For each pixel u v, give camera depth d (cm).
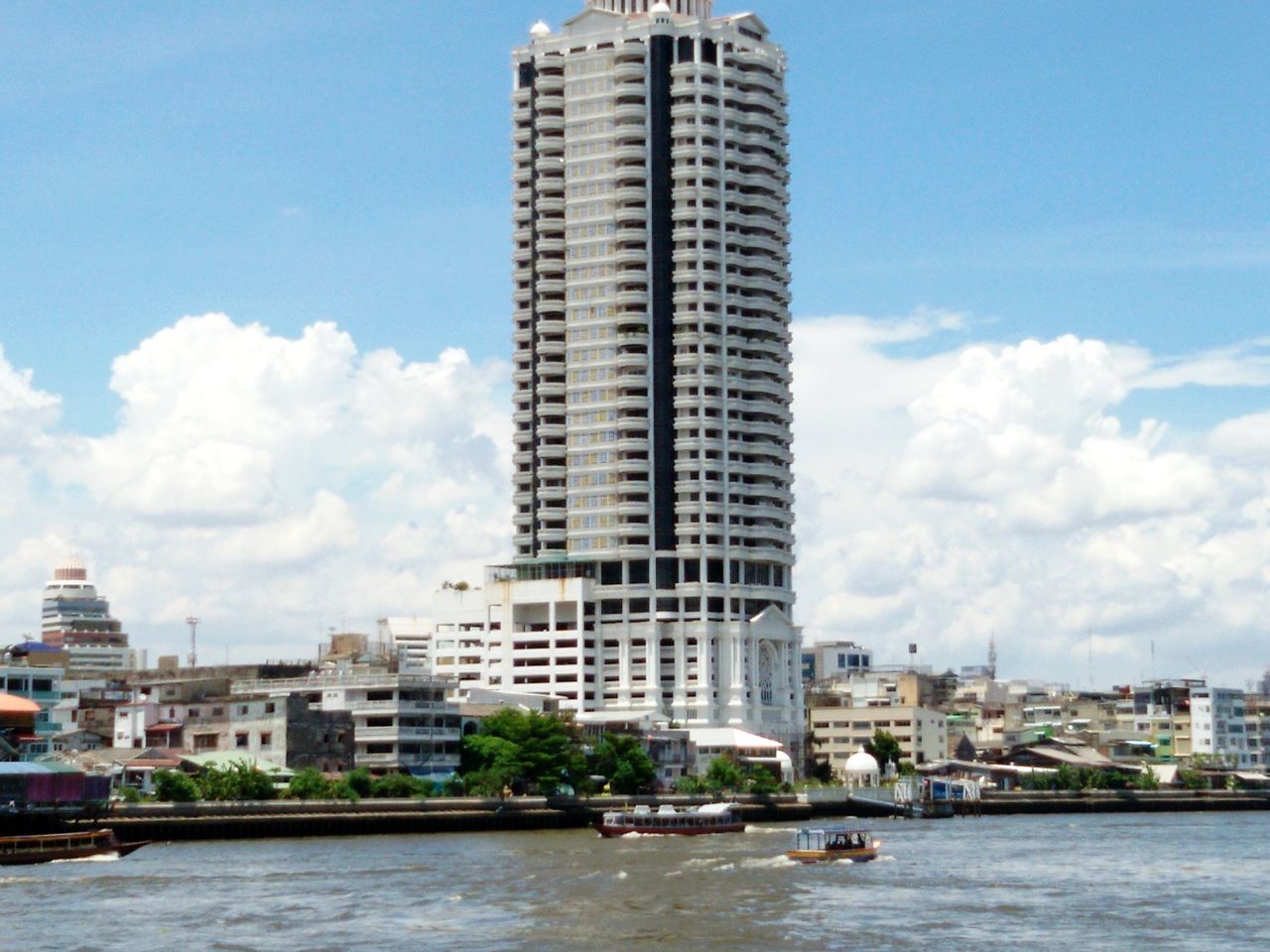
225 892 16938
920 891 17525
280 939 14262
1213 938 14588
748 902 16462
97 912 15538
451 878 18212
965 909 16138
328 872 18725
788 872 19138
